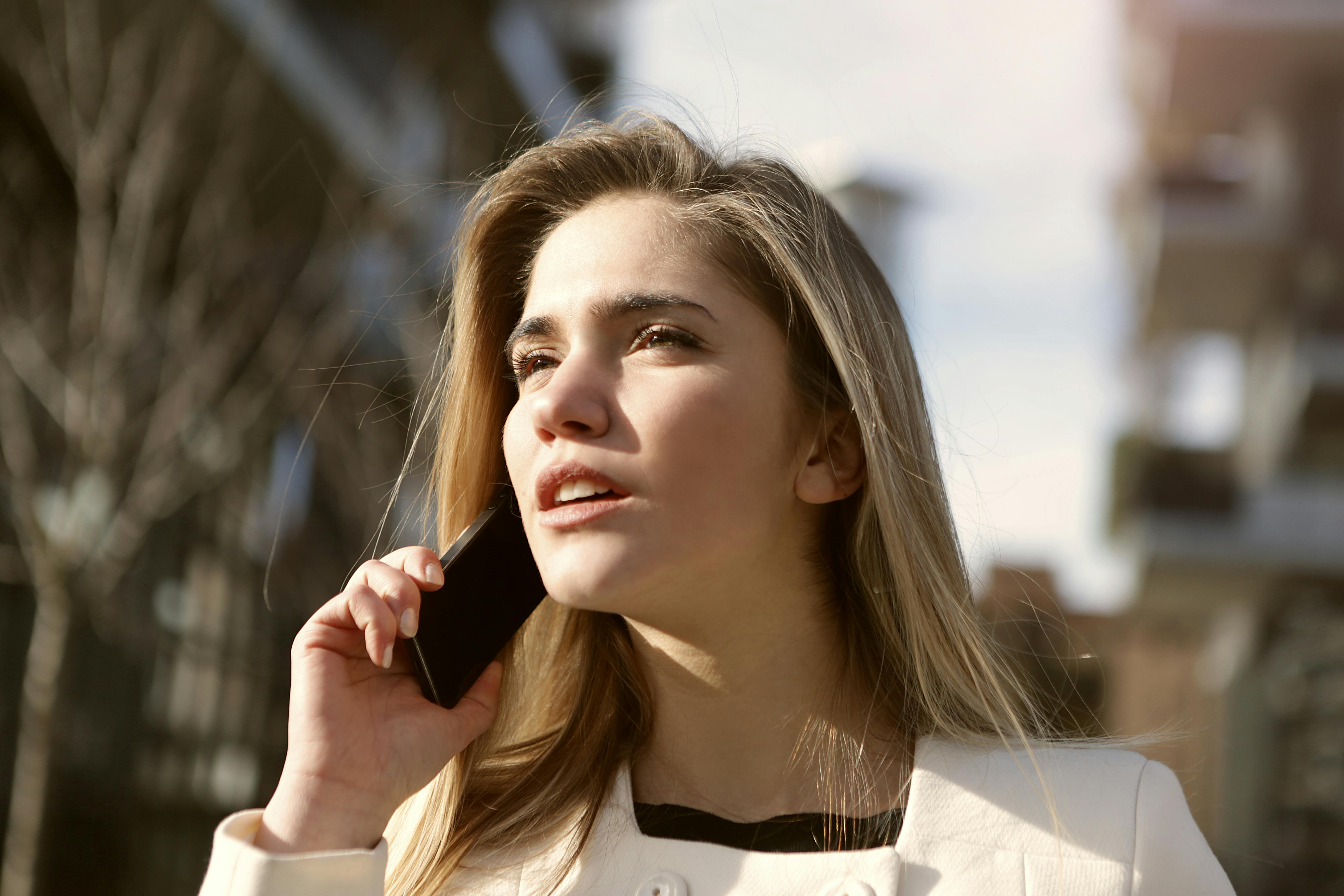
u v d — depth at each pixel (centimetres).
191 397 580
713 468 114
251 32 638
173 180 622
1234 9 1175
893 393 133
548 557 115
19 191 668
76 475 522
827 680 128
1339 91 1263
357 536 657
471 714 132
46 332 582
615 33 715
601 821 127
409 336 247
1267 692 1409
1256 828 1291
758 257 124
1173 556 1438
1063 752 125
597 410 114
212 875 116
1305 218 1319
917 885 114
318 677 126
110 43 634
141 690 734
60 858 675
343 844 119
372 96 718
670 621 121
